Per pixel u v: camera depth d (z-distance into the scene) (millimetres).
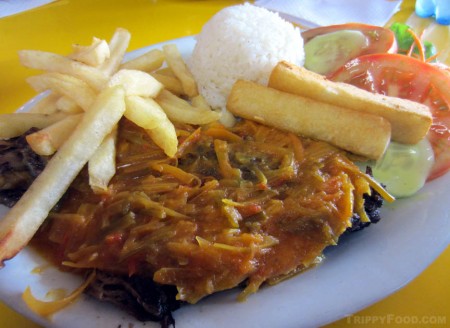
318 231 185
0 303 183
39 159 222
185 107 247
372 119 220
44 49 373
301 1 402
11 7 438
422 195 213
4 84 328
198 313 166
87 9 433
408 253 180
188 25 401
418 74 259
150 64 283
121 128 236
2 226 188
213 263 172
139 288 170
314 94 235
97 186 202
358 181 205
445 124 242
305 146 226
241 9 299
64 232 198
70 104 240
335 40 308
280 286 175
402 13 405
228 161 214
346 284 170
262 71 277
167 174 212
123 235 186
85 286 176
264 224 185
